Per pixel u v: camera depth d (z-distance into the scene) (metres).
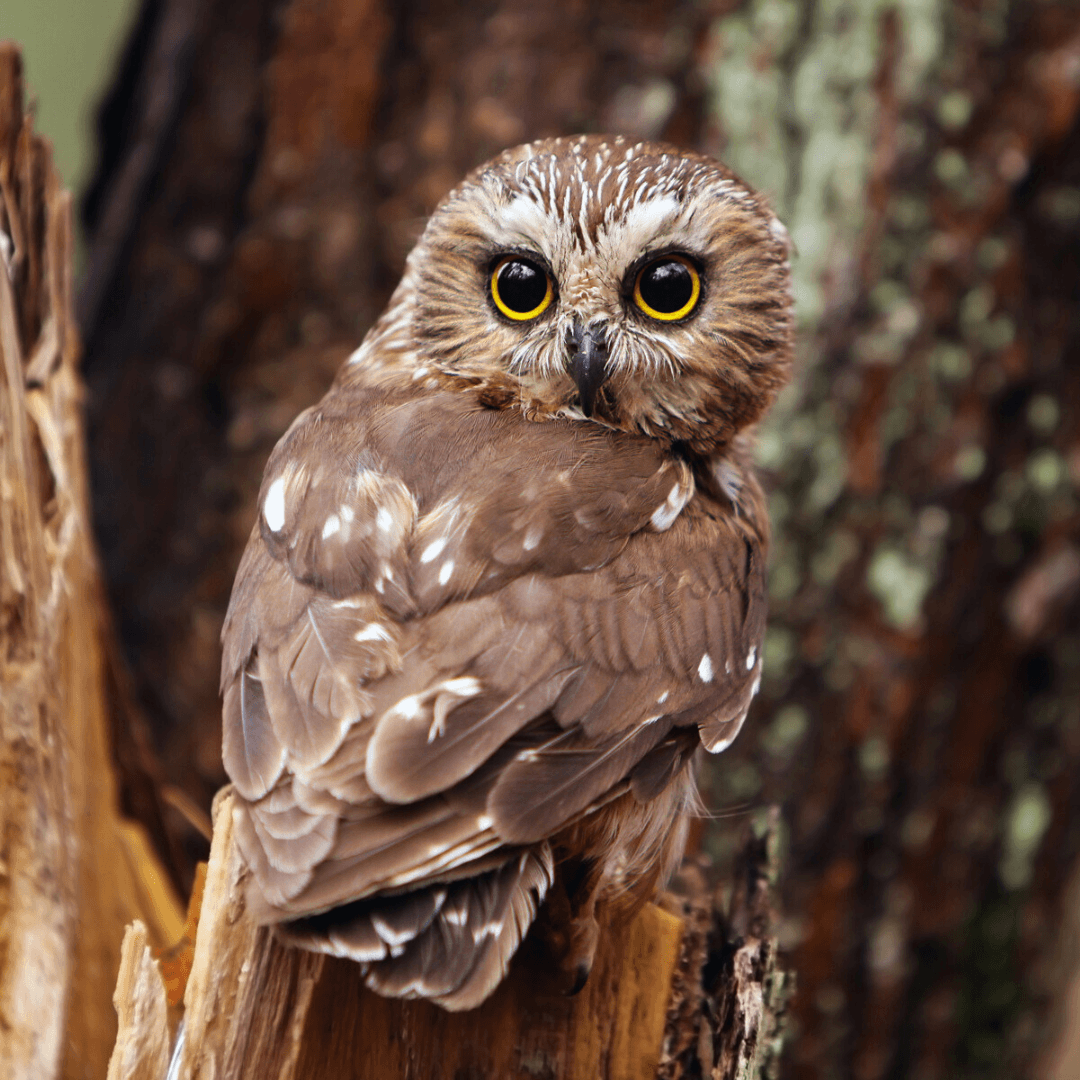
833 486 10.16
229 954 5.27
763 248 7.33
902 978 10.52
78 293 11.79
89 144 12.39
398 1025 5.53
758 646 6.58
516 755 5.22
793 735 10.17
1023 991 10.98
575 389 6.94
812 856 10.27
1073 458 10.60
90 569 7.79
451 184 10.95
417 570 5.62
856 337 10.16
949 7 10.30
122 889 8.10
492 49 10.91
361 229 11.12
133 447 11.38
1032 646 10.56
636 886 6.11
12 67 7.12
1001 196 10.36
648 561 6.05
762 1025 6.50
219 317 11.27
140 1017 5.29
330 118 11.12
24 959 6.45
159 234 11.44
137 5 11.98
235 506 11.24
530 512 5.89
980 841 10.66
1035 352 10.51
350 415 6.57
